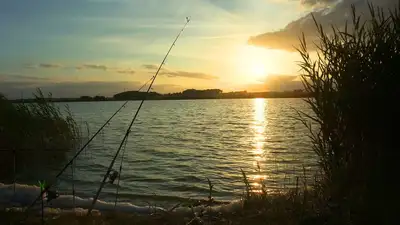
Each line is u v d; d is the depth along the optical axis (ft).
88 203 24.22
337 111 13.69
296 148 60.95
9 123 46.70
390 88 12.78
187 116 203.21
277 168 40.52
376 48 13.21
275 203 19.13
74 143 57.72
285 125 123.95
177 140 87.81
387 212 12.70
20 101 51.47
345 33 14.10
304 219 14.61
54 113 55.16
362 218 13.10
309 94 14.48
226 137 93.91
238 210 20.22
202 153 65.77
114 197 30.66
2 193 24.53
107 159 55.77
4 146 43.62
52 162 48.16
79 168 47.06
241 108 323.98
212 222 18.22
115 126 127.03
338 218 13.46
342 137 13.57
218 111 268.62
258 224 16.72
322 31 14.48
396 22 13.38
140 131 110.63
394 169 12.74
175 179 42.24
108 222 19.36
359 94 12.96
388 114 12.76
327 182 14.66
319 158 14.88
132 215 21.06
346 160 13.73
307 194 17.26
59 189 32.19
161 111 274.36
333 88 13.79
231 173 45.78
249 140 84.84
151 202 28.55
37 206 21.98
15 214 19.52
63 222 18.58
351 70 13.32
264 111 256.73
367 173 13.10
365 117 13.04
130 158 58.39
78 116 188.55
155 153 65.26
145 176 43.60
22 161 44.01
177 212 21.08
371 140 13.09
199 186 38.04
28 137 47.73
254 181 38.14
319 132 14.57
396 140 12.78
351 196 13.48
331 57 14.02
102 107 360.69
